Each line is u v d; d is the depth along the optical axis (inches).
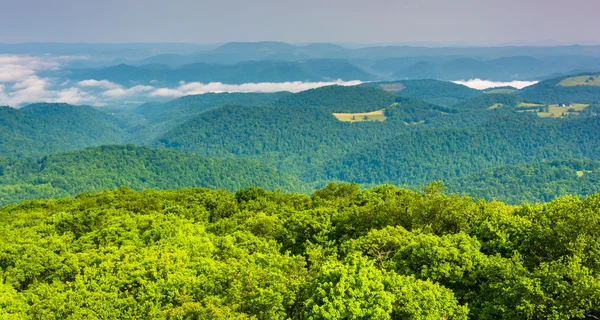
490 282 1444.4
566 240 1531.7
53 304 1472.7
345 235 2126.0
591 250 1433.3
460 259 1512.1
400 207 2186.3
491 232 1775.3
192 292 1459.2
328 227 2193.7
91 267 1823.3
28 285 1900.8
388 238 1743.4
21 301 1566.2
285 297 1350.9
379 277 1304.1
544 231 1611.7
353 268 1330.0
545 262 1417.3
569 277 1284.4
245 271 1469.0
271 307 1305.4
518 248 1631.4
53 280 1833.2
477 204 2246.6
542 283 1301.7
